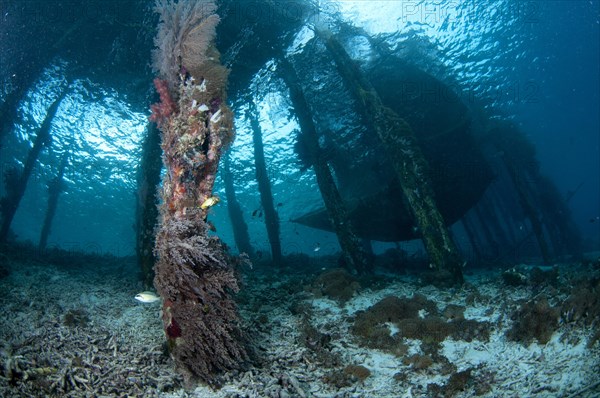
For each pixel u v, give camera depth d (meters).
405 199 9.64
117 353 4.18
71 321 4.84
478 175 11.31
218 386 3.68
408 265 11.94
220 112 3.97
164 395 3.49
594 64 29.75
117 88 12.62
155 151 7.33
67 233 43.59
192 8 4.21
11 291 5.73
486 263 14.12
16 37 9.68
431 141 10.73
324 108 12.77
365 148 12.51
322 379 4.07
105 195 28.98
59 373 3.49
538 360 4.09
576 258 14.98
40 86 12.88
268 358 4.45
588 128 53.16
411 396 3.69
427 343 4.88
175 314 3.62
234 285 3.75
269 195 13.55
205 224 3.74
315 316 6.36
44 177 24.56
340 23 10.88
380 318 5.70
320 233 44.62
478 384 3.71
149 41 9.70
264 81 12.33
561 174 90.31
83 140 18.50
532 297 6.41
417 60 13.33
